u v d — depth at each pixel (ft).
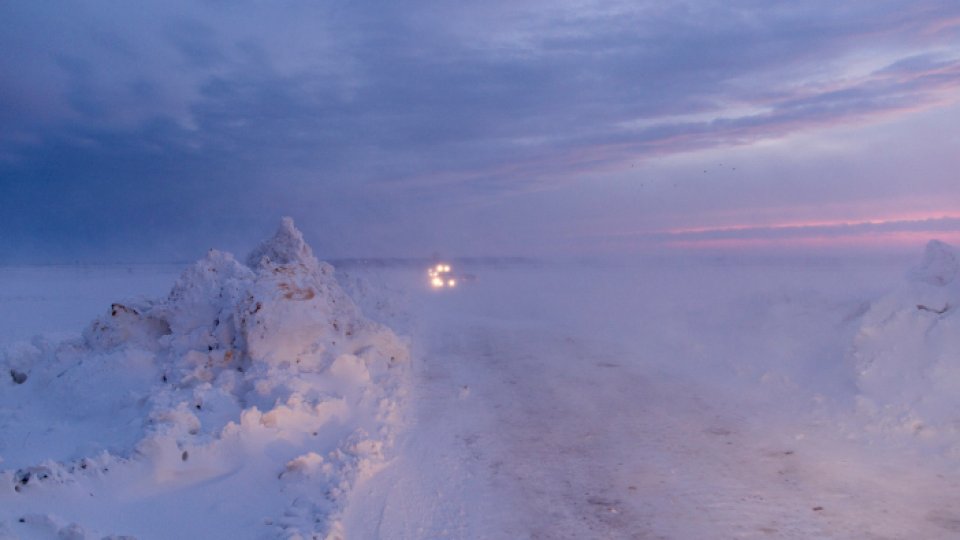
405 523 19.48
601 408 33.09
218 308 36.06
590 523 19.29
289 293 35.14
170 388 28.94
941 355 28.91
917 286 32.89
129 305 34.76
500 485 22.59
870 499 20.45
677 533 18.45
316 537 17.48
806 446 25.94
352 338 41.70
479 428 29.94
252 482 21.35
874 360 31.19
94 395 28.99
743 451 25.57
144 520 17.90
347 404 30.91
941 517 19.02
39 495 16.69
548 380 40.57
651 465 24.25
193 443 21.81
